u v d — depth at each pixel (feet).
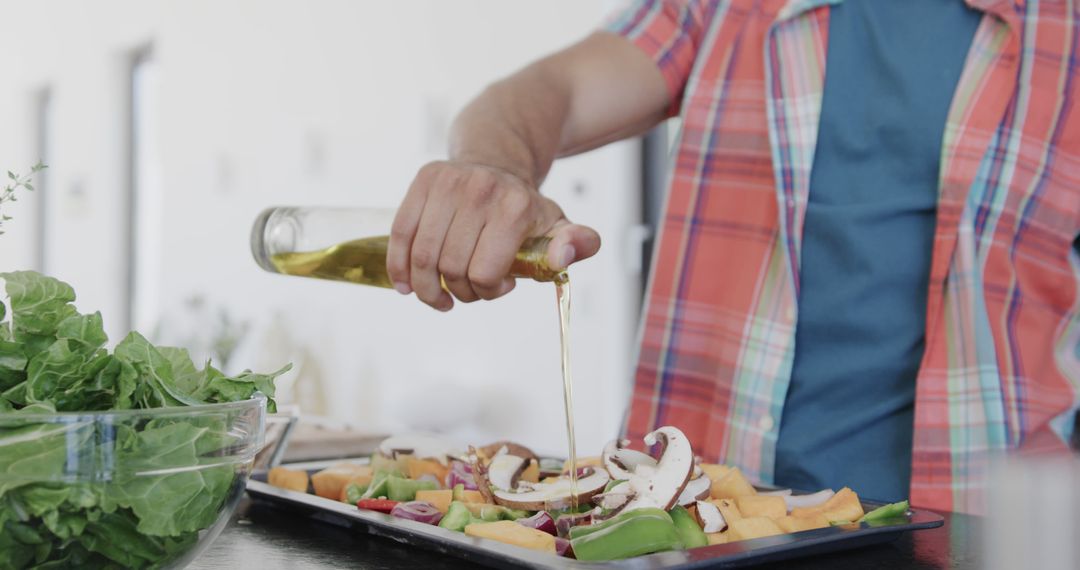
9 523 1.78
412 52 14.51
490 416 13.62
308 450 4.42
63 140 21.18
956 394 3.94
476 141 4.01
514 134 4.12
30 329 2.06
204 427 1.93
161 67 19.26
